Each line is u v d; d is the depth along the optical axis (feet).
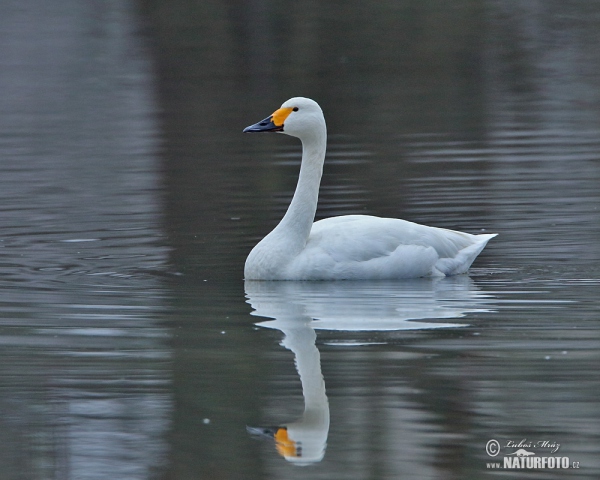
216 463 35.42
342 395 39.83
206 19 171.32
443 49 156.15
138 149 101.35
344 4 179.52
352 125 111.75
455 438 36.22
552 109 116.47
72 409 39.52
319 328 47.83
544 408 38.04
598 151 92.38
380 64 148.77
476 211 72.08
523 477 33.55
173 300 52.80
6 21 172.76
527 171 84.84
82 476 34.83
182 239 66.28
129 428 37.86
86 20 172.45
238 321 49.08
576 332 46.21
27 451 36.40
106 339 46.75
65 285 55.93
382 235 57.21
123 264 60.44
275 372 42.16
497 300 52.03
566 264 58.95
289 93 132.05
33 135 111.14
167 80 143.13
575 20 172.45
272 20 171.32
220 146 102.01
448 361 42.91
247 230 68.33
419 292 53.98
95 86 140.26
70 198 79.30
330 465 34.83
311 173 57.77
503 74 140.26
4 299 53.16
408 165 89.20
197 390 40.70
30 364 43.86
